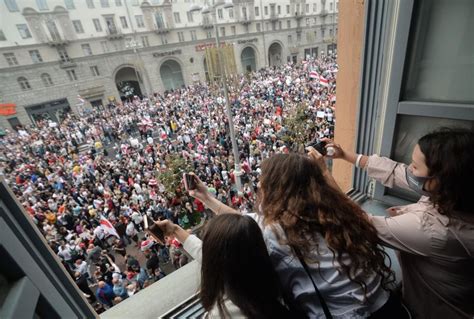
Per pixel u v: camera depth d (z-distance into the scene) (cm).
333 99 1925
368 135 223
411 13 158
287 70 3728
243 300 85
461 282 109
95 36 2958
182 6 3416
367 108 215
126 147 1738
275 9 4094
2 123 2544
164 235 137
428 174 112
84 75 2986
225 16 3681
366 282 94
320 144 186
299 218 95
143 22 3219
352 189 254
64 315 94
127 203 1042
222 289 87
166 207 979
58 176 1441
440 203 106
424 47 166
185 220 930
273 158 114
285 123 1475
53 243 840
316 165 111
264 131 1589
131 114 2647
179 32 3478
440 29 157
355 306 92
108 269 712
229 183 1124
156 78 3462
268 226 99
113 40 3077
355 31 209
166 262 818
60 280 100
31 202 1187
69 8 2766
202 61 3753
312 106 1841
